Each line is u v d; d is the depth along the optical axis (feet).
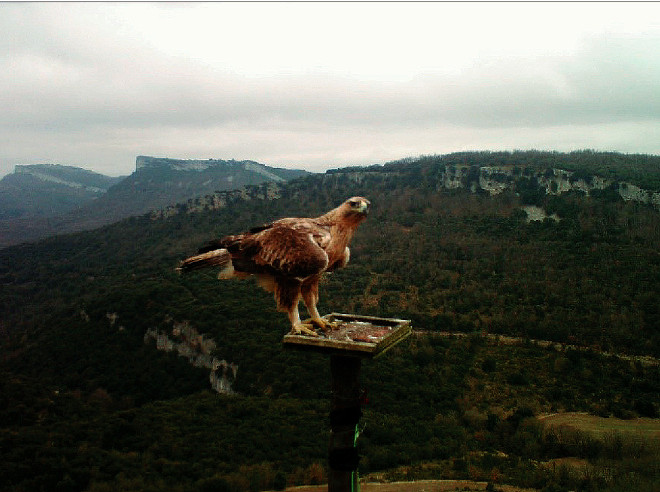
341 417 19.48
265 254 23.21
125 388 216.54
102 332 254.88
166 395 204.74
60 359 247.09
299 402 163.02
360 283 295.28
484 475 123.54
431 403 165.58
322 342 19.48
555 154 549.13
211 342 211.20
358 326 24.02
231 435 138.92
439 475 123.95
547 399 169.68
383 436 144.36
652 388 174.19
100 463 117.80
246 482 111.45
